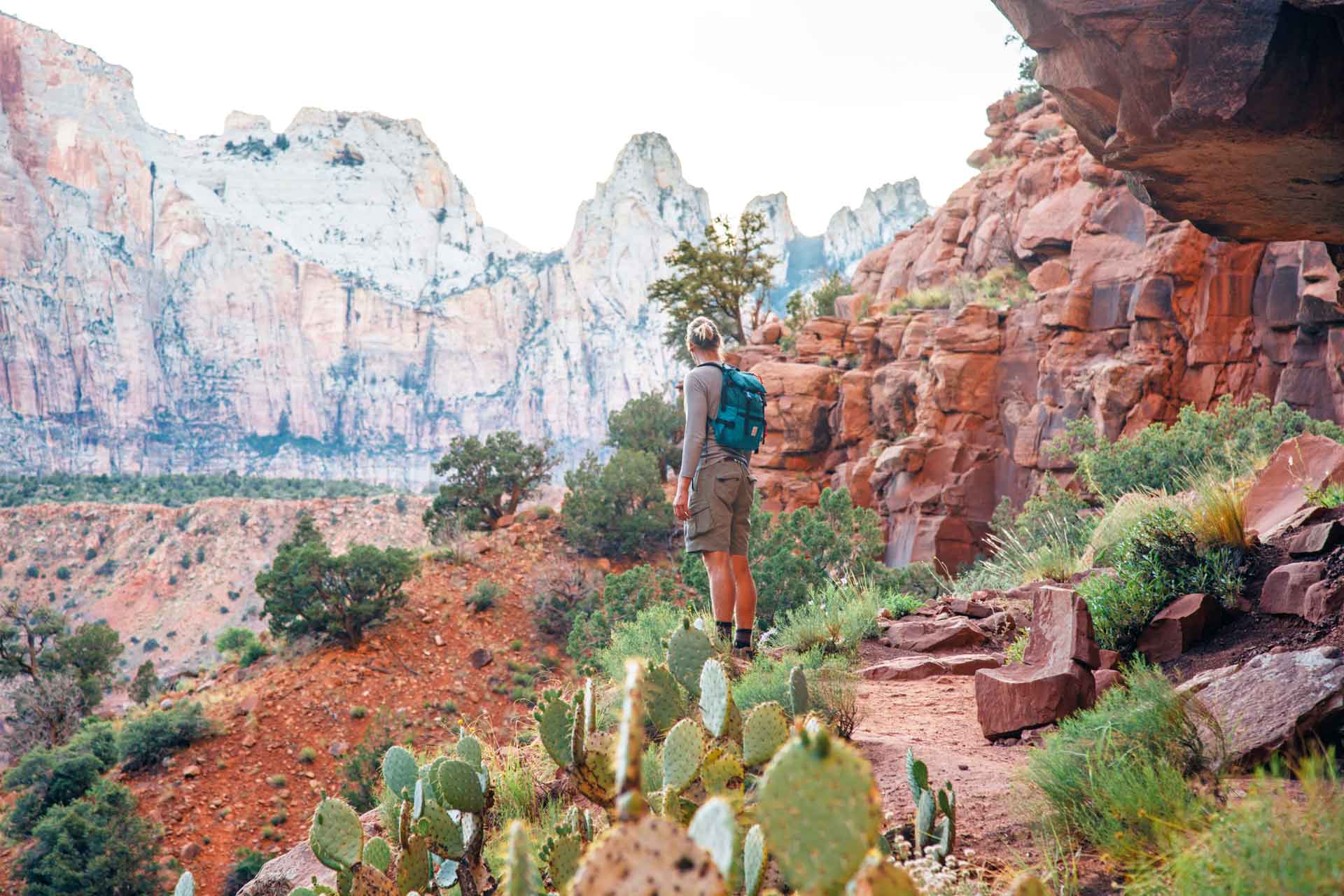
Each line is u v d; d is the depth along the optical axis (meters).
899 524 28.22
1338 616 4.20
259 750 26.09
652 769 3.69
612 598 14.15
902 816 3.08
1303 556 4.97
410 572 31.53
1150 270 23.14
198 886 21.69
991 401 27.64
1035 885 1.45
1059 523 14.33
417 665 29.62
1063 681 3.95
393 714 27.23
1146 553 5.45
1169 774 2.55
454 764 2.68
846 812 1.36
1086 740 2.97
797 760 1.41
